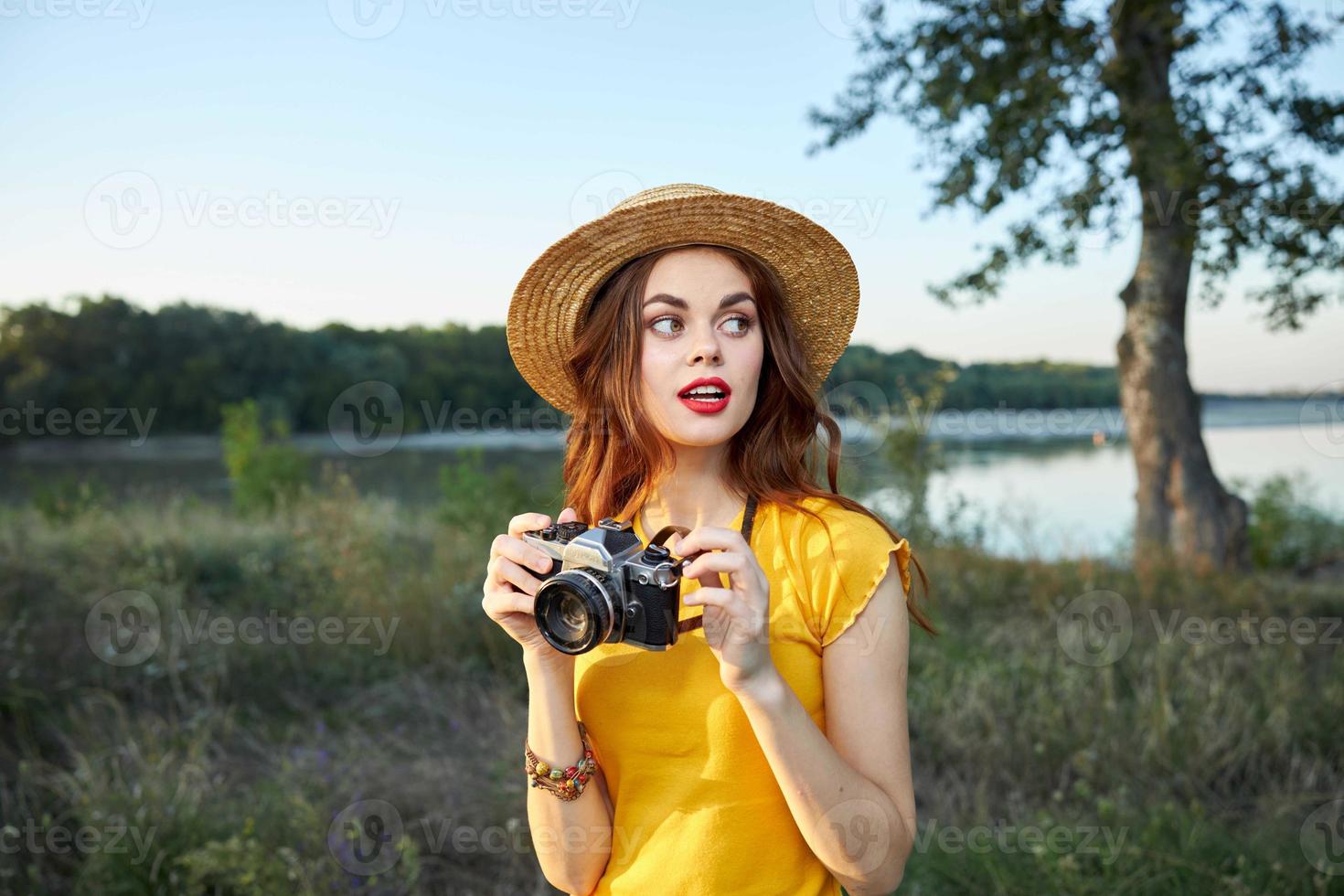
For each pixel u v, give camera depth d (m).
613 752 1.37
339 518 6.72
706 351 1.31
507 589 1.32
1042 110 7.89
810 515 1.33
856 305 1.56
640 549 1.29
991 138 8.46
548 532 1.35
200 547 6.71
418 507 10.24
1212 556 8.80
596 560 1.22
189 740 3.97
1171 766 3.87
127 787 3.42
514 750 4.00
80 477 16.08
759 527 1.38
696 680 1.29
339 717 4.55
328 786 3.66
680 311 1.35
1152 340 9.14
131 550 6.32
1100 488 14.65
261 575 6.21
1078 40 8.09
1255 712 4.32
